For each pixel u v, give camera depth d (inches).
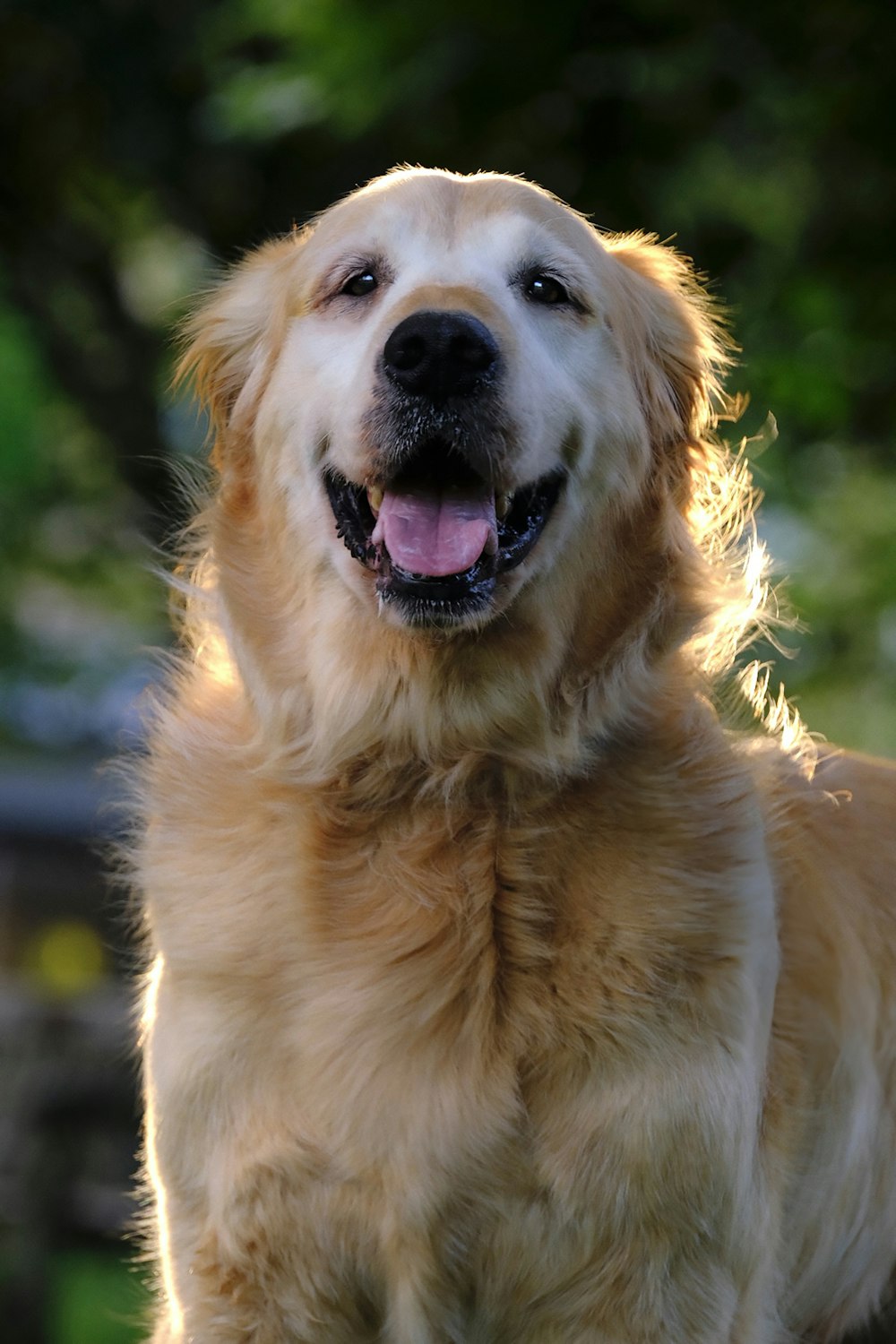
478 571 170.7
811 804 211.5
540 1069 163.8
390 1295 167.6
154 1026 175.5
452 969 166.6
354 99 387.9
